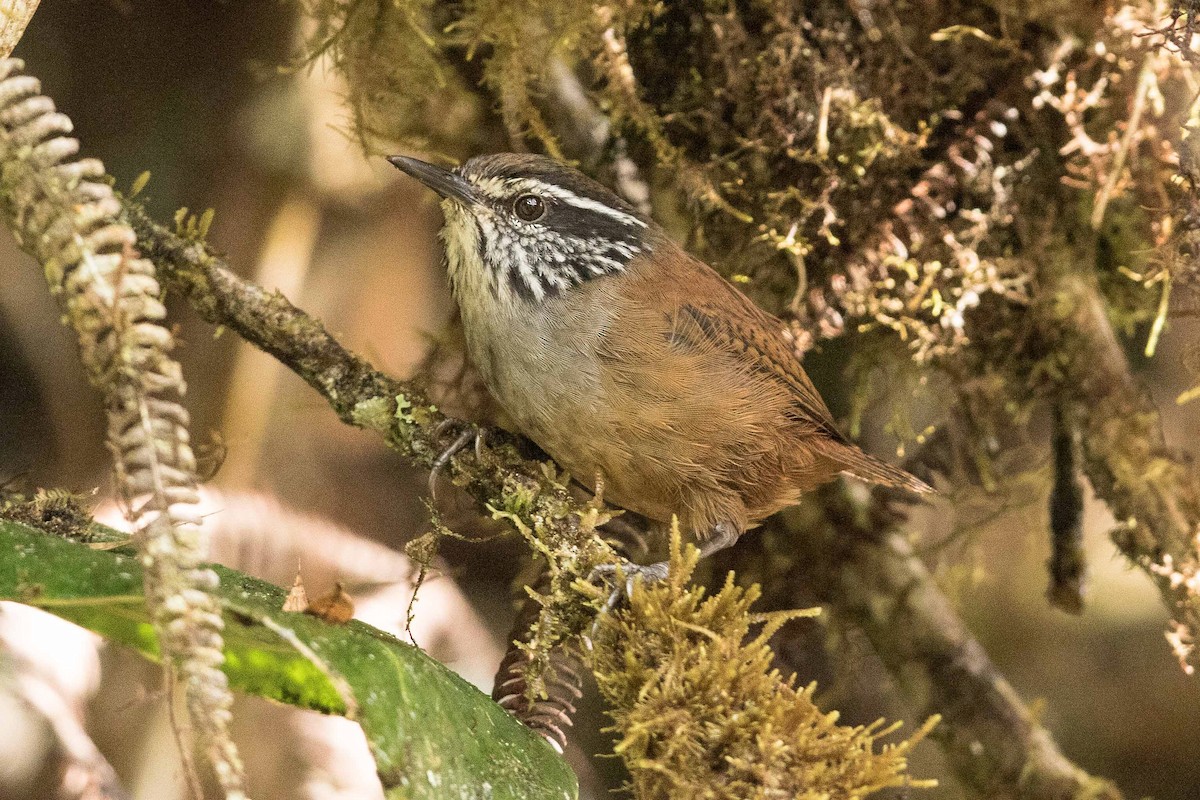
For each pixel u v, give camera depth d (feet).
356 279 35.06
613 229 22.65
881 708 34.71
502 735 16.61
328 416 34.24
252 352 32.09
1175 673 42.70
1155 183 22.57
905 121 23.53
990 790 27.96
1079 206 24.12
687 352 21.99
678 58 24.18
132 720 25.67
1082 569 26.76
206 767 26.16
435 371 26.84
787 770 16.07
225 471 31.60
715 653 16.72
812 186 23.45
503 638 35.27
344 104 24.16
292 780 26.35
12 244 34.63
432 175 23.00
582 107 25.08
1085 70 22.97
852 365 26.21
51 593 13.32
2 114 13.61
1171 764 41.68
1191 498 24.48
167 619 12.37
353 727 27.71
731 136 23.85
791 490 24.34
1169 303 23.89
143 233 20.56
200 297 20.71
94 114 32.78
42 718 22.90
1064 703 42.29
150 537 12.49
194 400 31.94
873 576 28.09
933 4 23.15
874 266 23.53
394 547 35.53
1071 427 25.54
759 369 22.65
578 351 21.97
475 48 23.24
